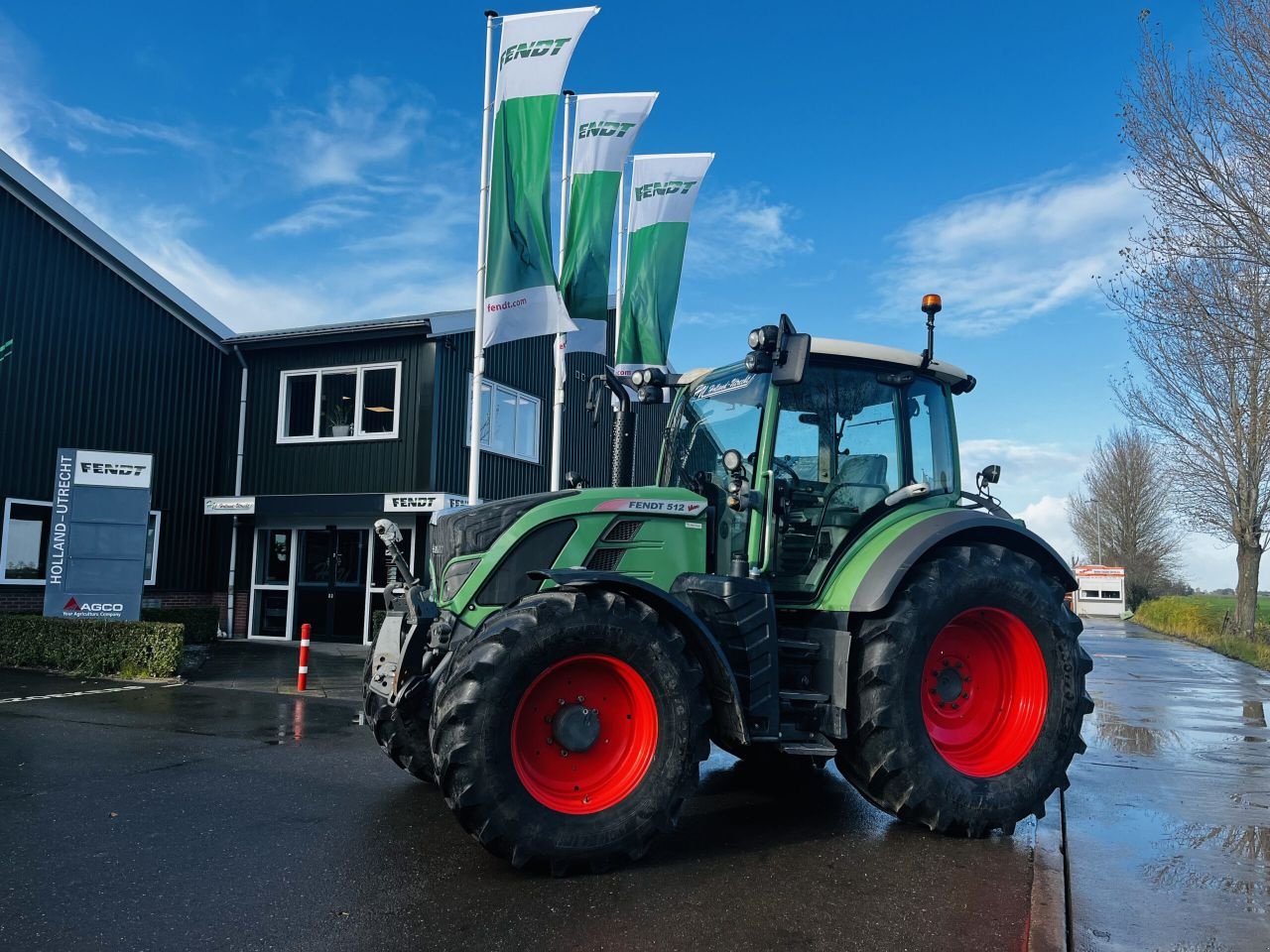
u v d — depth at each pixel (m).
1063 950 3.38
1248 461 21.89
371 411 16.14
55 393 14.53
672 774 4.28
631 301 14.38
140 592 12.47
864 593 4.92
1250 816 5.48
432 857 4.35
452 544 5.19
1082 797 5.98
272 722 8.20
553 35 11.17
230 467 17.19
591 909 3.73
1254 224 12.25
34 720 8.09
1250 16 12.14
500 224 11.25
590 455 20.45
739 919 3.66
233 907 3.66
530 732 4.26
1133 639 27.09
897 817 5.34
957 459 5.98
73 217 14.59
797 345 4.89
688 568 5.11
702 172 14.55
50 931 3.40
